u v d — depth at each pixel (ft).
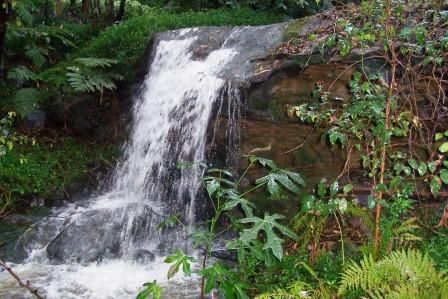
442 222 12.17
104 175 20.16
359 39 11.82
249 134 15.46
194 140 17.22
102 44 24.53
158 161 18.74
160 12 31.89
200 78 17.47
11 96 23.85
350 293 9.98
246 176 15.44
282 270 11.71
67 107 22.74
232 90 15.52
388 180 12.91
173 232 15.44
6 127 20.31
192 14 26.71
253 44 17.54
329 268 11.39
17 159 19.60
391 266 8.52
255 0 28.78
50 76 22.48
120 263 14.12
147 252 14.52
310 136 14.42
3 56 25.48
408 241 11.44
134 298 12.28
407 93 12.57
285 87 14.71
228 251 14.03
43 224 16.17
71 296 12.40
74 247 14.58
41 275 13.52
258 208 15.01
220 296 11.88
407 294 7.84
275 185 9.48
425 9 13.16
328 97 13.89
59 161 20.48
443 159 12.34
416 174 13.00
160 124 19.06
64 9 33.53
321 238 12.91
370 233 11.99
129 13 33.60
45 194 18.37
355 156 13.69
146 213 15.98
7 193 17.80
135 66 22.47
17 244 15.10
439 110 12.65
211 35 19.57
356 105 10.77
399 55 12.70
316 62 14.02
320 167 14.44
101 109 22.39
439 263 10.66
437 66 12.49
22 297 12.28
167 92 19.21
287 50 15.31
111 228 15.30
